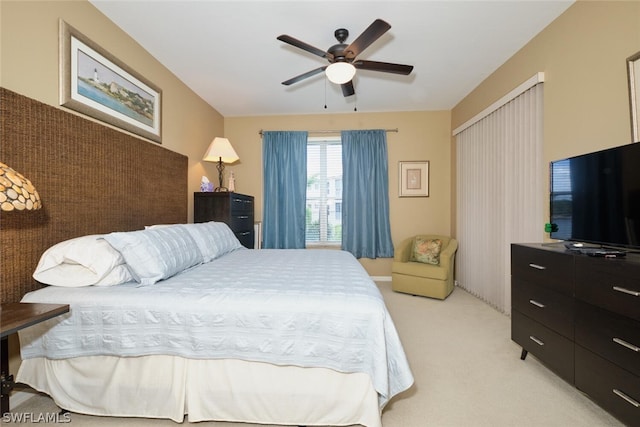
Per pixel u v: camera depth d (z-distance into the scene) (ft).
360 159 14.61
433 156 14.69
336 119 14.96
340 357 4.46
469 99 12.49
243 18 7.61
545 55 8.02
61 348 4.80
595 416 5.00
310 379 4.60
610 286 4.54
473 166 12.10
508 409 5.16
